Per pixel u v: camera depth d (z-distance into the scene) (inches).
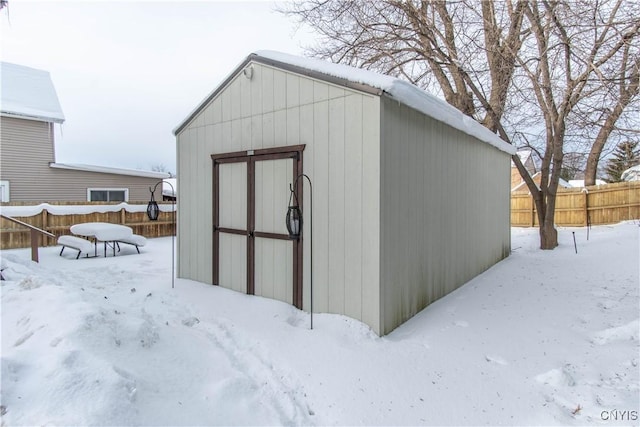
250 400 93.7
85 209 401.7
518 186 815.1
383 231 138.0
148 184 572.4
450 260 198.7
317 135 154.4
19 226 359.3
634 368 111.0
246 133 185.2
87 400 74.2
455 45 341.4
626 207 431.2
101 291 192.7
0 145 446.0
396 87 133.5
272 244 174.6
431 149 177.2
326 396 97.9
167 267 271.1
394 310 145.7
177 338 122.9
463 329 144.3
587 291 186.7
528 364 116.0
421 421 89.0
